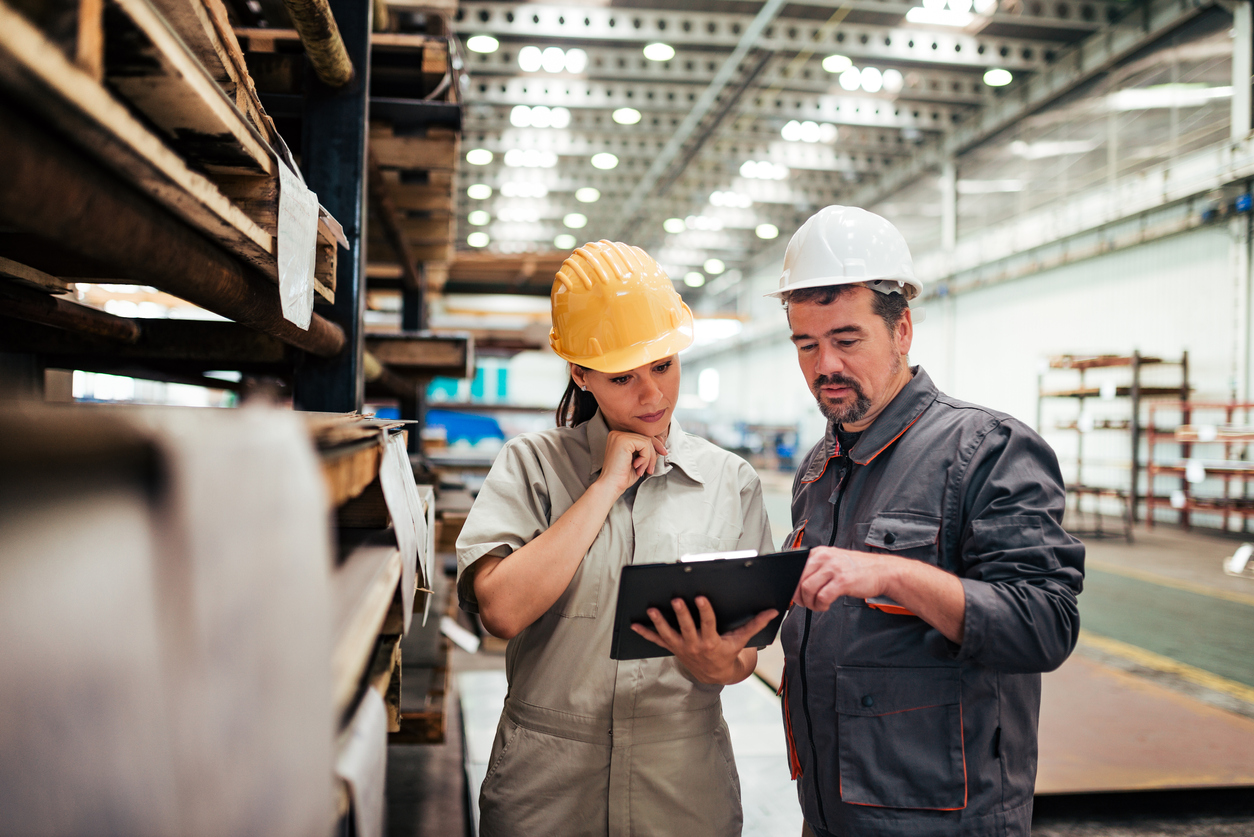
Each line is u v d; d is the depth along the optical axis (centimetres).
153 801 27
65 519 27
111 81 53
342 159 166
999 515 111
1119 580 604
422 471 335
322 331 141
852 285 121
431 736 179
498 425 860
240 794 31
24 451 27
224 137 67
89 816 27
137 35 45
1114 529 904
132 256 57
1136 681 367
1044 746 289
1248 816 251
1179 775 263
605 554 125
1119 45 930
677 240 1836
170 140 68
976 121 1169
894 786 112
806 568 105
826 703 121
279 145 101
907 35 979
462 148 1259
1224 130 873
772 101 1134
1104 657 405
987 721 113
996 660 102
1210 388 901
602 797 122
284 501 37
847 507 131
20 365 160
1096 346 1057
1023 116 1098
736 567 101
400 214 326
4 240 104
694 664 108
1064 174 1118
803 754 127
